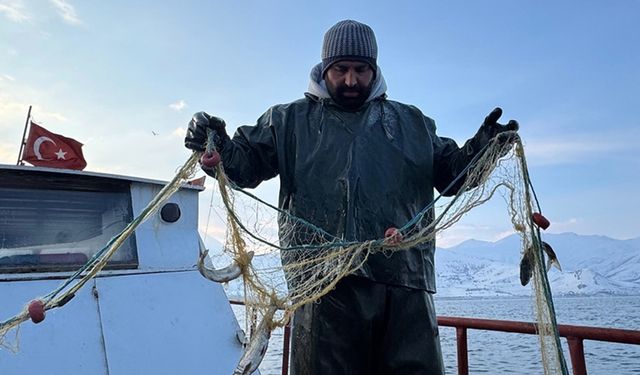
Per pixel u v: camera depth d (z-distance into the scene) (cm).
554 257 239
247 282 220
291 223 254
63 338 346
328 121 261
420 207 258
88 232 413
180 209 457
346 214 241
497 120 235
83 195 420
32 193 400
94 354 350
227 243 220
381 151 253
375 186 245
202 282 430
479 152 237
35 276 372
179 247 443
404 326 241
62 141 510
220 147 228
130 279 400
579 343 313
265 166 268
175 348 382
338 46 253
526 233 238
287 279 231
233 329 414
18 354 326
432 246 259
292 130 266
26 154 499
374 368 246
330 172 250
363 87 257
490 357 2089
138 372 358
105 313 371
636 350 2881
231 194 218
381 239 235
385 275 239
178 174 215
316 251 241
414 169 256
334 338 239
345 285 239
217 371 384
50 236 396
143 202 444
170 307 401
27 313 204
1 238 378
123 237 211
